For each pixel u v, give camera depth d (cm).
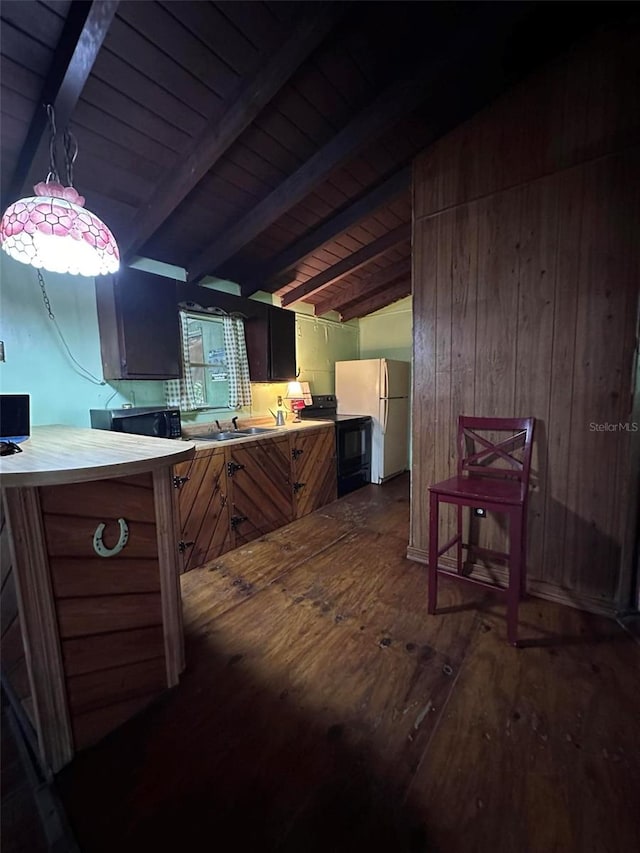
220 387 331
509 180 196
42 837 98
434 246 224
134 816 102
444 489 183
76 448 141
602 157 171
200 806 104
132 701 135
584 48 170
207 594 214
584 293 181
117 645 131
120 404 263
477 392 218
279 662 159
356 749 120
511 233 198
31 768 117
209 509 255
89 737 124
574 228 181
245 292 359
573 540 195
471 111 204
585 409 186
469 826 98
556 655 159
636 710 131
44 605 113
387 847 94
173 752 120
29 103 163
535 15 159
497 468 211
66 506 117
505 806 102
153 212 228
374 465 458
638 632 172
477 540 228
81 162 191
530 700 136
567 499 195
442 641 170
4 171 189
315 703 138
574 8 160
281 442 318
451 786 108
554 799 103
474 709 133
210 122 188
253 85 168
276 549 274
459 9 156
